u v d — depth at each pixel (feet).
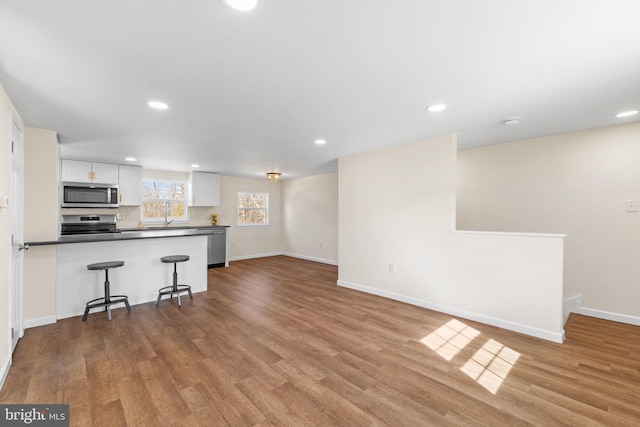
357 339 9.30
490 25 4.80
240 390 6.63
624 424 5.55
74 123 9.91
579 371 7.41
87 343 9.00
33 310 10.34
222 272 19.79
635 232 10.46
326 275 18.79
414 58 5.86
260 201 26.61
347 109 8.69
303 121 9.78
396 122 9.93
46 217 10.65
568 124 10.42
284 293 14.64
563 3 4.25
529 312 9.68
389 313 11.68
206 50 5.53
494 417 5.75
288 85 7.06
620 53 5.65
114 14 4.45
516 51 5.59
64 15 4.44
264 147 13.53
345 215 15.67
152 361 7.90
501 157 13.46
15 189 9.05
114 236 12.41
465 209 14.69
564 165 11.78
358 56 5.78
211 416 5.78
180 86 7.08
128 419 5.68
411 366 7.67
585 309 11.46
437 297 11.97
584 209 11.40
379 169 13.98
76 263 11.59
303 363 7.82
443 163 11.65
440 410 5.97
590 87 7.21
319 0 4.17
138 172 18.67
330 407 6.06
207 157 15.92
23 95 7.53
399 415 5.82
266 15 4.52
